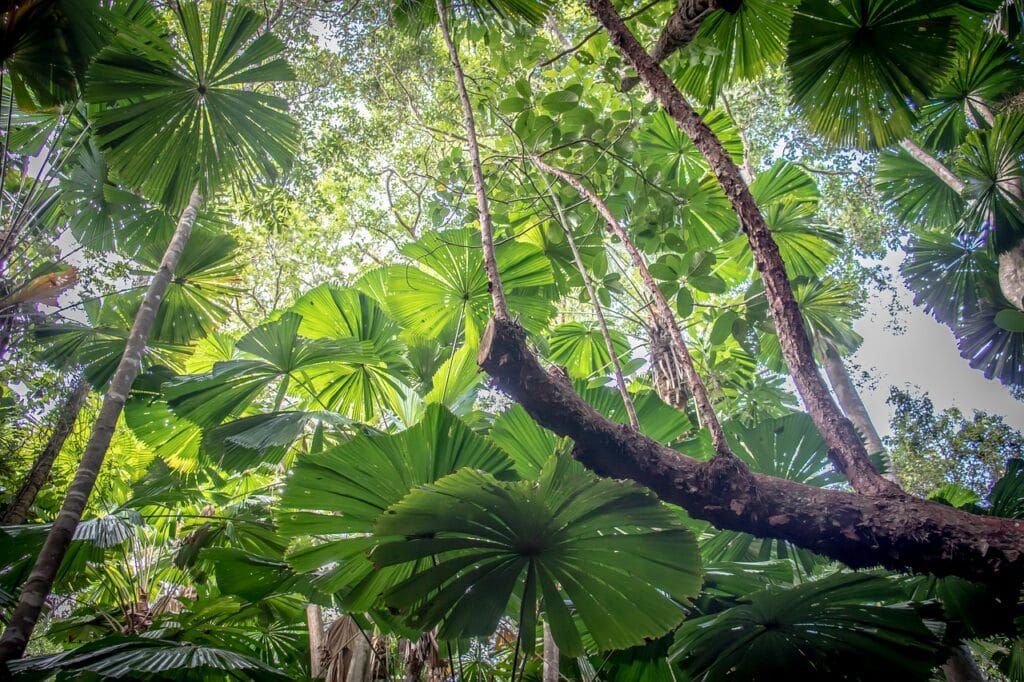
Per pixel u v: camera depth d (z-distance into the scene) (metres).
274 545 4.02
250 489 4.99
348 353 3.46
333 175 6.41
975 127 5.44
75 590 4.50
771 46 2.95
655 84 2.11
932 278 6.05
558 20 5.52
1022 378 5.66
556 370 1.67
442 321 4.40
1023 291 4.54
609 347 1.93
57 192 4.11
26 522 4.96
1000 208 4.62
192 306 4.66
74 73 3.49
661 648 2.94
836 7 2.36
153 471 4.53
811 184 4.77
